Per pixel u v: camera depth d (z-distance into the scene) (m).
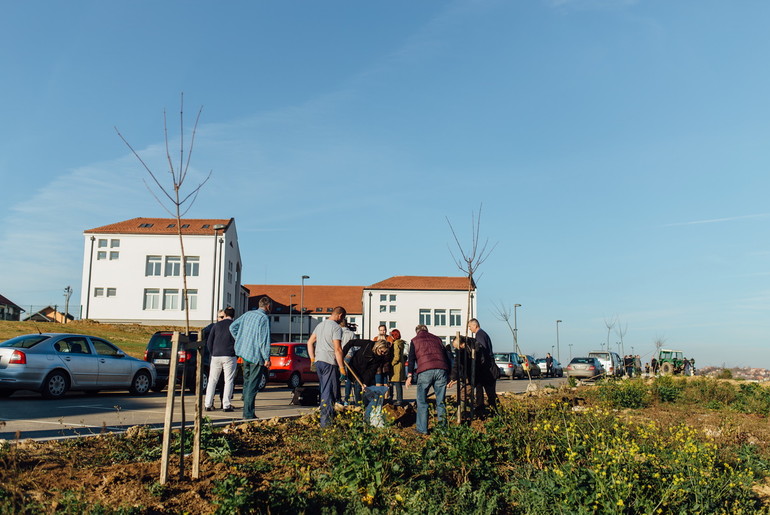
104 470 6.07
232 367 12.05
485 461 7.44
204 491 5.80
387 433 7.45
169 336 18.52
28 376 13.62
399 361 12.92
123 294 52.69
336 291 86.19
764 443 10.80
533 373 38.44
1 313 82.31
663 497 6.48
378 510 5.86
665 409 15.30
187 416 10.98
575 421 9.45
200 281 53.06
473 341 10.65
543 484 6.79
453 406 10.82
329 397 9.18
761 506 7.58
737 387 20.30
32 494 5.26
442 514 6.00
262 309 10.55
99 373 15.17
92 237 53.09
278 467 6.83
